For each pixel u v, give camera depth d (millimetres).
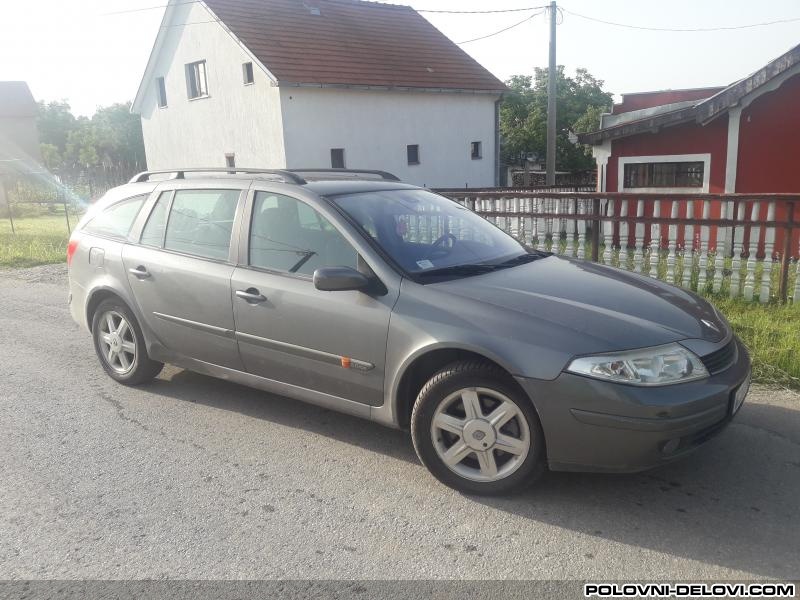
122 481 3658
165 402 4820
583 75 34625
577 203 8438
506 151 33969
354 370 3686
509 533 3053
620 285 3777
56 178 27281
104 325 5195
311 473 3697
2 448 4121
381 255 3680
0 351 6242
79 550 3016
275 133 20234
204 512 3312
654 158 12250
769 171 10961
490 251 4207
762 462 3645
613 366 2998
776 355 5062
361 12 25375
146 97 25312
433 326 3355
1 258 12078
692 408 2986
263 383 4211
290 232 4035
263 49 20281
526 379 3092
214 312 4285
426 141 23547
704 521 3102
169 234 4684
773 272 7348
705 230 7266
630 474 3566
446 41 26484
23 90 49875
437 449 3445
